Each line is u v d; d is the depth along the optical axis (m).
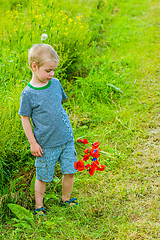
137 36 6.50
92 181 2.67
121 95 4.19
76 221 2.26
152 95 4.12
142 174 2.73
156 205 2.34
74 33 4.70
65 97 2.35
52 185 2.64
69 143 2.27
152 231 2.12
